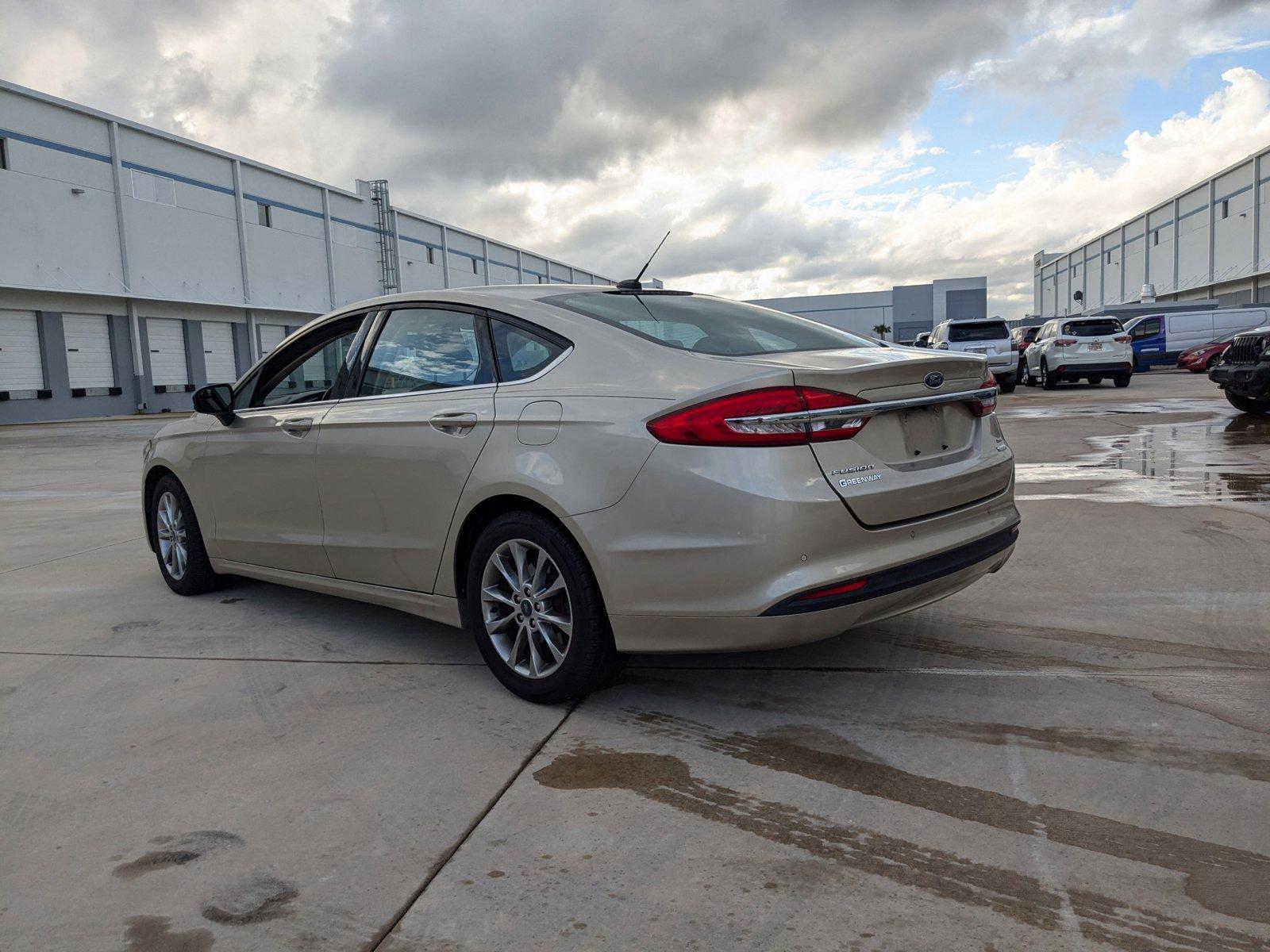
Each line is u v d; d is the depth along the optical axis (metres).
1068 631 3.65
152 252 29.81
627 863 2.10
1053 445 9.69
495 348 3.23
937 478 2.86
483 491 3.05
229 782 2.57
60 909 1.98
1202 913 1.85
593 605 2.86
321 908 1.96
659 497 2.64
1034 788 2.39
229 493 4.27
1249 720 2.76
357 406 3.61
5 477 11.37
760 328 3.31
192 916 1.95
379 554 3.53
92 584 5.08
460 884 2.04
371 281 42.12
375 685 3.32
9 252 25.22
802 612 2.54
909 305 77.25
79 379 27.67
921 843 2.15
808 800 2.37
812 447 2.59
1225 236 48.84
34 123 25.92
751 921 1.87
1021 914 1.86
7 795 2.54
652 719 2.92
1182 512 5.82
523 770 2.59
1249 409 12.00
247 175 34.12
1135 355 26.50
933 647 3.51
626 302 3.32
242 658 3.69
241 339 34.31
